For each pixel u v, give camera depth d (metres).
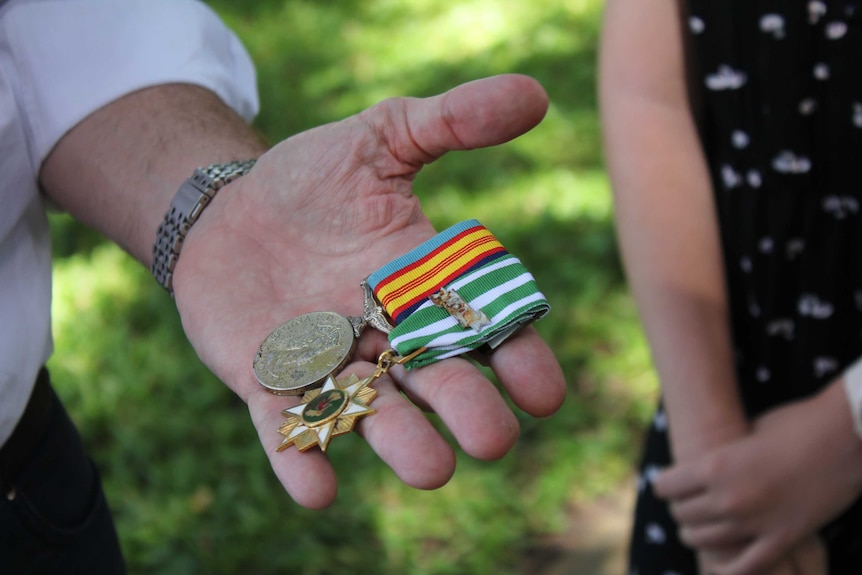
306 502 0.44
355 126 0.51
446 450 0.43
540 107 0.47
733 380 0.53
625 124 0.55
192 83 0.57
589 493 0.87
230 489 0.89
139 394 1.00
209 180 0.53
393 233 0.52
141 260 0.56
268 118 1.50
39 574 0.52
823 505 0.49
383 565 0.82
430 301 0.49
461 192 1.28
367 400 0.45
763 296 0.55
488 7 1.83
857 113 0.51
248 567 0.83
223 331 0.50
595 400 0.95
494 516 0.85
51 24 0.54
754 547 0.51
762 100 0.53
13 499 0.51
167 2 0.58
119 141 0.55
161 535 0.85
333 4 1.91
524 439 0.92
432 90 1.55
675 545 0.60
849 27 0.50
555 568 0.81
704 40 0.53
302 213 0.52
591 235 1.17
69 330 1.09
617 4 0.56
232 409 0.98
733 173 0.54
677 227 0.54
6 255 0.51
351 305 0.51
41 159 0.55
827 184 0.53
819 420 0.49
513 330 0.47
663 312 0.53
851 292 0.54
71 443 0.54
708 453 0.52
